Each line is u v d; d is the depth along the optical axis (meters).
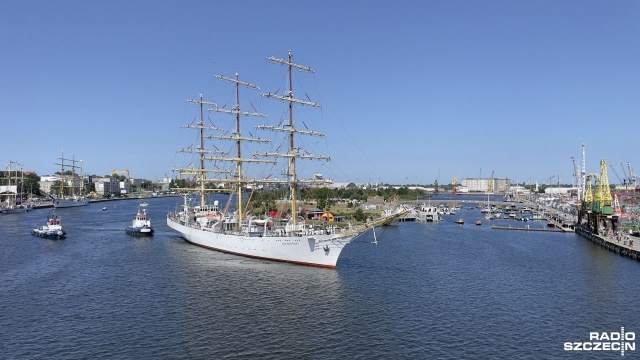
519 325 65.06
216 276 92.12
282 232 109.00
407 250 132.00
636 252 116.00
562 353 55.69
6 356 52.97
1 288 82.50
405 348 56.22
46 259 111.38
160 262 107.25
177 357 53.06
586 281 91.88
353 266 104.19
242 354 53.94
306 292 80.44
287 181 114.50
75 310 69.75
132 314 68.00
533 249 137.50
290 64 113.75
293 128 113.94
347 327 63.06
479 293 81.62
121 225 196.50
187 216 154.38
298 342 57.66
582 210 199.38
